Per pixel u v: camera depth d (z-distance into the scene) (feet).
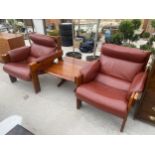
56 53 7.66
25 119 5.95
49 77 8.93
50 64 7.49
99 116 6.03
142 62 5.65
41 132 5.35
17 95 7.40
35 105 6.70
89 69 5.88
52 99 7.05
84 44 11.64
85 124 5.68
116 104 4.67
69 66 7.36
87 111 6.30
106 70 6.45
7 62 7.63
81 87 5.48
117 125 5.61
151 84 4.81
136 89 4.55
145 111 5.41
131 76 5.90
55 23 13.39
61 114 6.17
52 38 7.58
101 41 11.09
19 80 8.70
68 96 7.24
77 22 11.46
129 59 5.88
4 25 14.44
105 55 6.56
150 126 5.57
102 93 5.17
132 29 5.91
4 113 6.31
